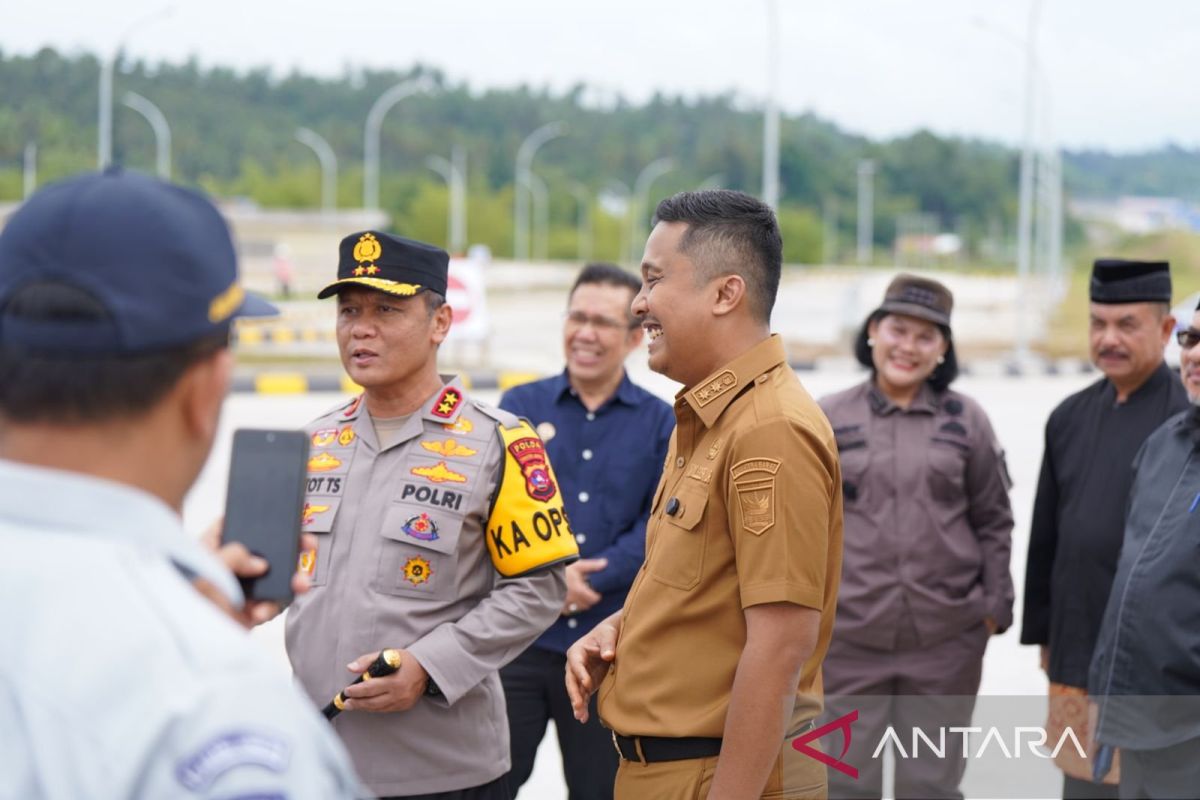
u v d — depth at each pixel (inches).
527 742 162.6
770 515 99.7
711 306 106.2
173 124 3809.1
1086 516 164.2
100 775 44.8
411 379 126.3
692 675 104.7
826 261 3762.3
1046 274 2174.0
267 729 46.5
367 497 123.7
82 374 49.8
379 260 122.3
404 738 119.6
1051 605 169.9
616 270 175.0
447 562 121.6
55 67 3846.0
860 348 178.4
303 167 3722.9
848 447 173.0
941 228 4660.4
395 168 4121.6
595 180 4249.5
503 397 180.1
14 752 45.6
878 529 169.2
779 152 4377.5
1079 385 803.4
